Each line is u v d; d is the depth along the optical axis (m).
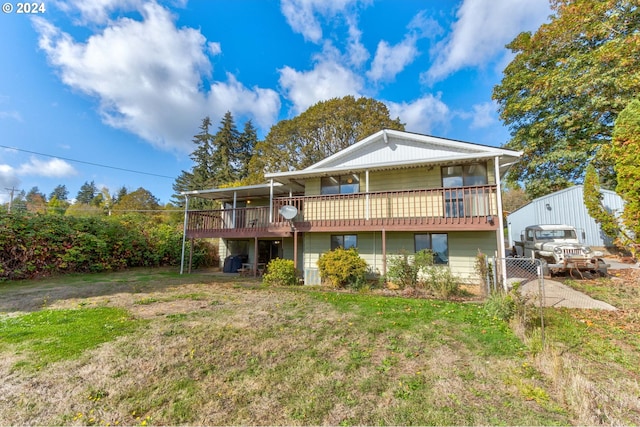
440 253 10.35
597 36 14.90
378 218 10.08
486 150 10.35
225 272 14.71
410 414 2.78
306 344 4.54
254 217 13.32
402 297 8.02
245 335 4.91
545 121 16.77
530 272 11.54
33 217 12.38
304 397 3.09
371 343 4.59
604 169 16.00
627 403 2.94
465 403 2.96
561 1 15.89
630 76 12.70
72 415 2.80
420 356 4.11
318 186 12.95
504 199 36.38
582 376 3.36
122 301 7.56
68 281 11.06
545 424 2.63
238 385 3.33
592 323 5.36
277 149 28.45
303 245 12.71
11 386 3.29
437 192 9.69
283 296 8.20
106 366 3.77
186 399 3.05
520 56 17.83
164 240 17.14
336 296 8.11
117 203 37.09
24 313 6.34
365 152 12.70
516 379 3.43
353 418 2.73
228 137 38.50
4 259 11.15
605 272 9.80
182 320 5.76
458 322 5.60
